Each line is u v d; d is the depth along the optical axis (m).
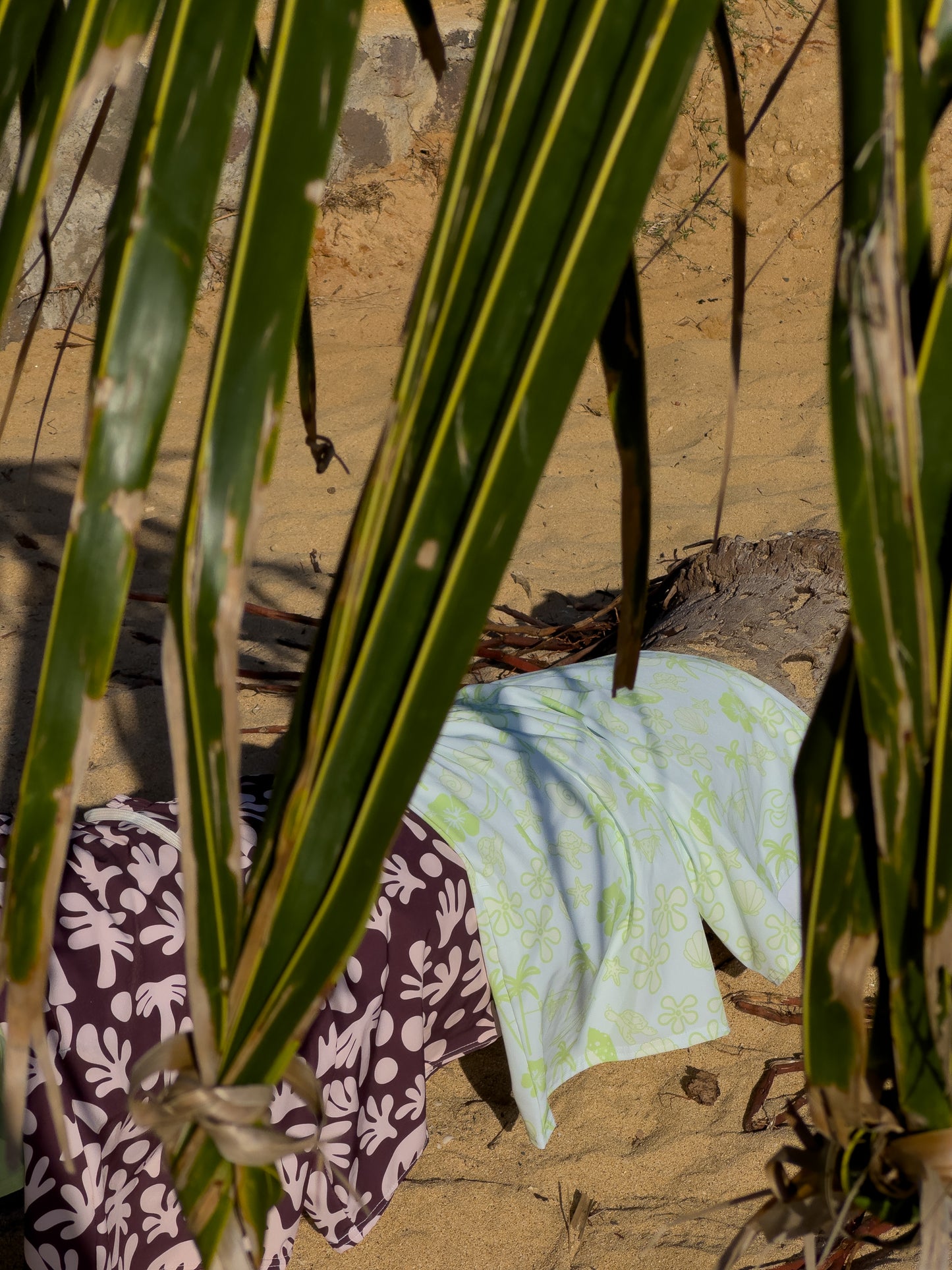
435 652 0.39
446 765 2.30
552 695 2.64
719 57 0.49
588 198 0.37
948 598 0.42
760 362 6.11
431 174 7.59
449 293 0.41
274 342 0.40
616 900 2.25
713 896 2.38
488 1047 2.53
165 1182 1.81
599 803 2.33
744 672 2.76
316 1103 0.49
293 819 0.42
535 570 4.45
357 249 7.44
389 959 2.01
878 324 0.39
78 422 5.61
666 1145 2.24
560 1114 2.34
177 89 0.39
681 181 7.80
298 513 4.91
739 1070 2.43
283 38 0.39
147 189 0.39
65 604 0.41
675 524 4.71
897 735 0.42
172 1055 0.45
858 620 0.41
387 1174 2.02
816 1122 0.48
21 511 4.80
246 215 0.39
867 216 0.39
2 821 1.93
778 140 7.73
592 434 5.51
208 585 0.41
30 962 0.43
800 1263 1.90
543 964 2.15
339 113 0.39
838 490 0.40
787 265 7.24
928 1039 0.46
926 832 0.43
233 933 0.43
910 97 0.39
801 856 0.47
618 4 0.38
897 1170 0.48
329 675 0.42
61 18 0.49
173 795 3.26
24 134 0.41
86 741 0.41
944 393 0.41
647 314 6.80
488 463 0.39
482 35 0.42
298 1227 2.11
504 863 2.17
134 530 0.40
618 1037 2.30
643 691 2.62
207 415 0.40
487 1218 2.10
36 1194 1.63
